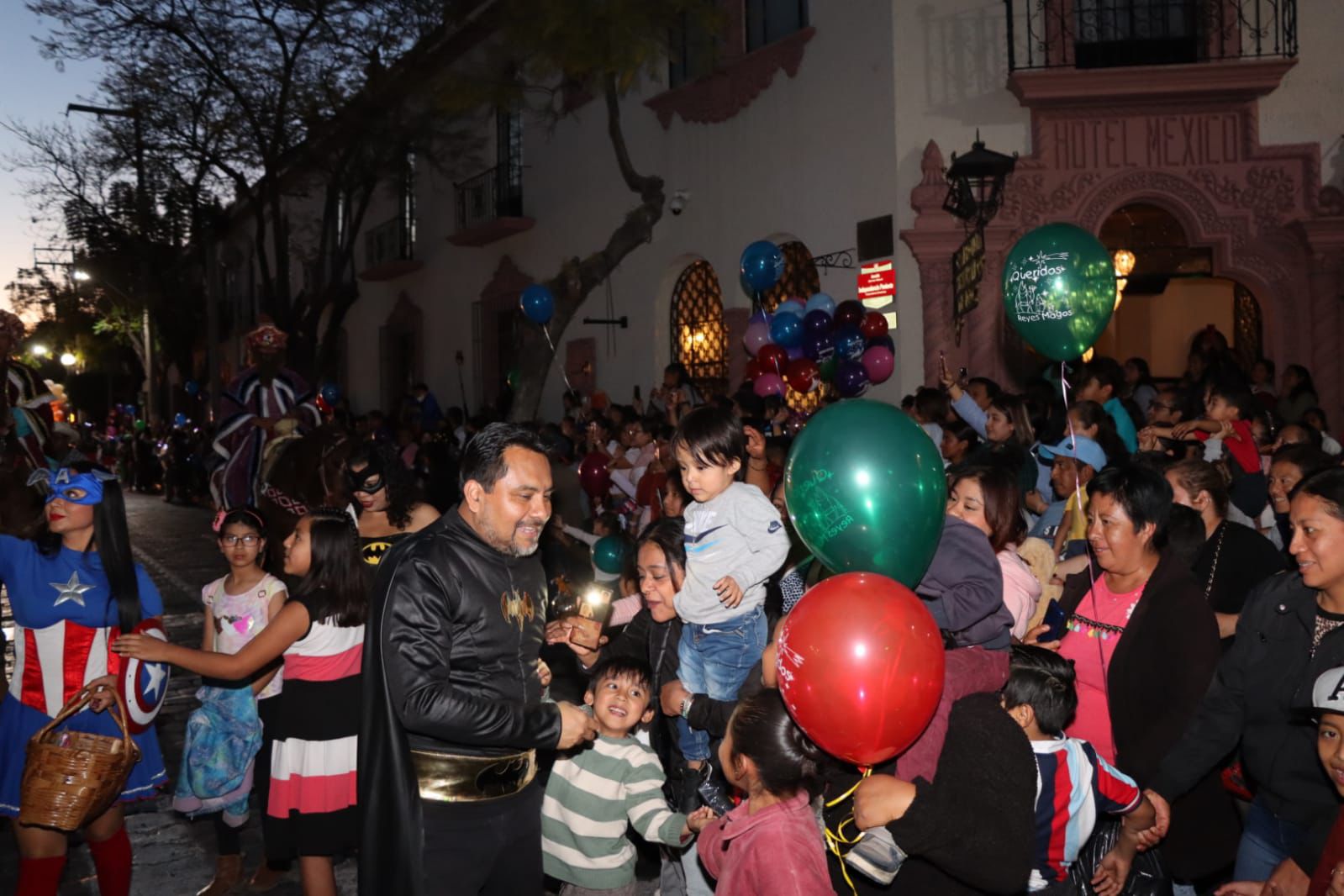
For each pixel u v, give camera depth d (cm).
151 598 454
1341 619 330
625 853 391
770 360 1072
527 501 328
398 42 1959
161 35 2011
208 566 1568
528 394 1138
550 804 392
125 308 3747
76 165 2631
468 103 1327
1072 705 313
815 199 1314
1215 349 1086
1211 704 358
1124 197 1175
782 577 506
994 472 402
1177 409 747
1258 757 347
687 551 427
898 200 1195
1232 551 454
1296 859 326
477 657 329
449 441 1594
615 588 703
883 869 276
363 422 1741
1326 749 287
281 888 512
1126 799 325
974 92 1183
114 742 407
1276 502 484
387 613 320
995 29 1178
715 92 1466
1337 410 1163
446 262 2314
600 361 1761
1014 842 268
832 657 267
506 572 335
